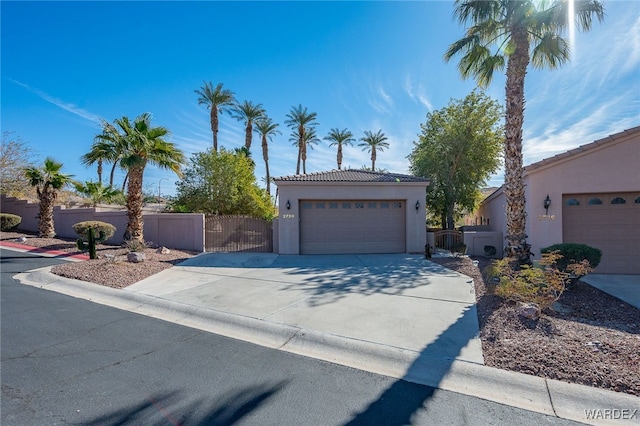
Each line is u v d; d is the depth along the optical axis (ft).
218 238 52.29
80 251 45.32
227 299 24.97
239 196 79.25
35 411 11.02
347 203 50.70
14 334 17.87
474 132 65.92
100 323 20.02
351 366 14.79
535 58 37.09
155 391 12.40
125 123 45.57
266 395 12.29
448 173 67.05
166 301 24.45
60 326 19.25
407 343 16.69
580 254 26.68
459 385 13.09
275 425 10.56
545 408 11.50
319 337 17.67
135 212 47.47
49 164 57.57
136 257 38.11
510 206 33.91
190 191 78.48
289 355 15.93
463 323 19.31
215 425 10.53
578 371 13.09
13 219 65.72
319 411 11.32
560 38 34.22
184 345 16.90
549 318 19.15
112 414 10.94
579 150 36.52
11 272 33.86
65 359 14.94
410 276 32.86
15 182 85.76
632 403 11.36
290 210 49.39
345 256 47.42
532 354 14.61
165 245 53.52
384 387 12.96
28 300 24.62
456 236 54.54
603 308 23.15
